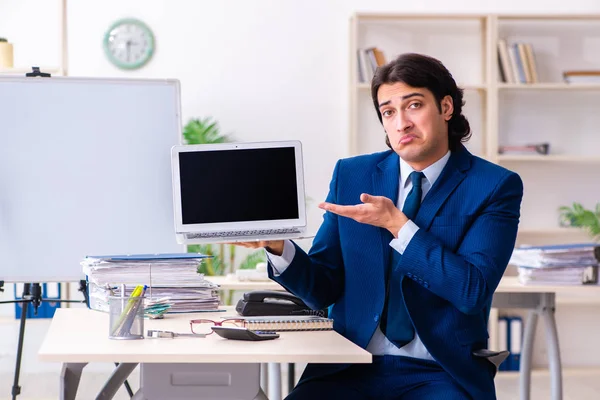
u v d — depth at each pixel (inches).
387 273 88.6
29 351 210.8
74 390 83.8
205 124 217.5
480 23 227.8
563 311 230.1
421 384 84.4
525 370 152.9
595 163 230.7
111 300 76.7
